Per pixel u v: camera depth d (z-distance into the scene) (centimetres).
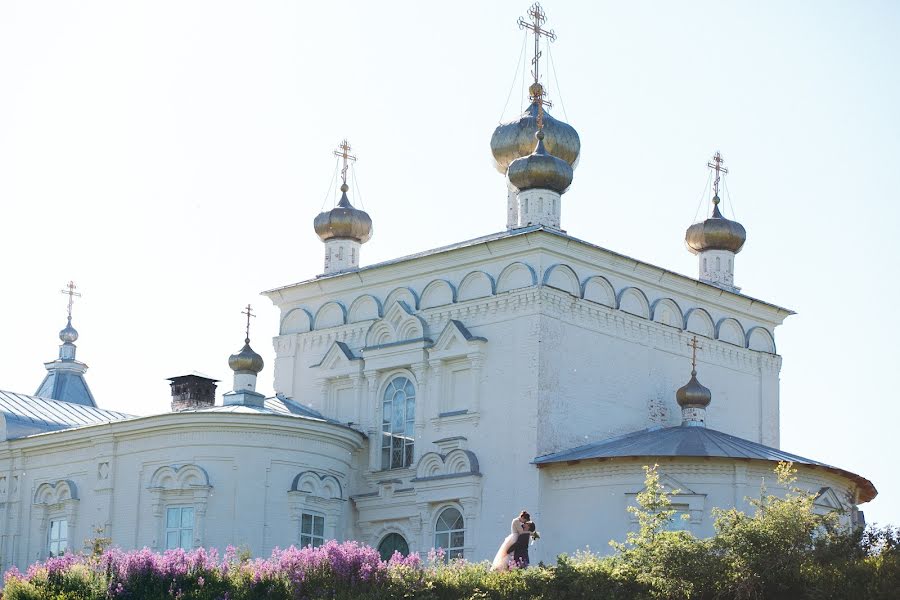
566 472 4591
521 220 5188
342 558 3553
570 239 4841
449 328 4925
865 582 3020
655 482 3750
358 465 5112
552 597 3234
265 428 4766
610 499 4497
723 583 3125
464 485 4756
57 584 3741
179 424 4816
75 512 5122
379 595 3391
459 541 4778
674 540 3309
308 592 3497
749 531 3195
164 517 4809
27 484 5388
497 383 4803
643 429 5000
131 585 3656
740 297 5450
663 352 5153
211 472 4744
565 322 4822
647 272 5119
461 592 3359
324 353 5369
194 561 3725
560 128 5500
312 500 4816
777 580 3095
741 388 5444
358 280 5322
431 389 4969
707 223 5978
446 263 5047
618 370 4969
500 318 4847
